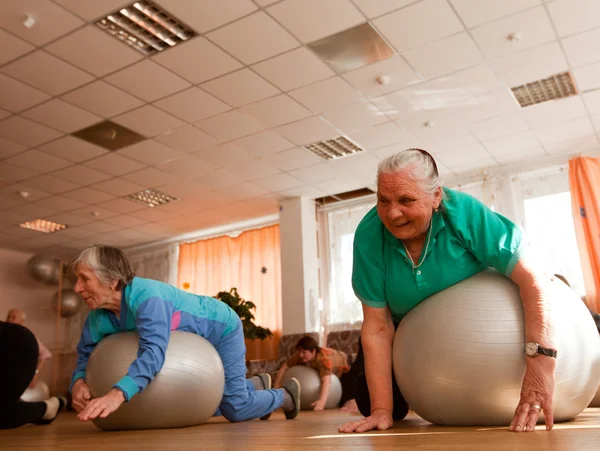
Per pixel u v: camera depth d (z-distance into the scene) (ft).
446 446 3.33
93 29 13.46
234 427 6.89
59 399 10.79
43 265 32.07
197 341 7.53
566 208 22.85
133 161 21.65
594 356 5.14
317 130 19.66
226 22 13.34
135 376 6.45
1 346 9.21
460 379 4.91
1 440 6.17
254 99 17.22
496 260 5.17
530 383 4.54
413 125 19.62
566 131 20.70
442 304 5.23
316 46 14.53
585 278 21.40
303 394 16.07
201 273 31.73
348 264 27.04
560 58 15.67
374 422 5.28
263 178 24.14
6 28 13.28
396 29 13.94
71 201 25.96
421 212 5.04
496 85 17.08
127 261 7.32
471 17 13.60
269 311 28.48
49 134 19.02
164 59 14.82
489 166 23.91
